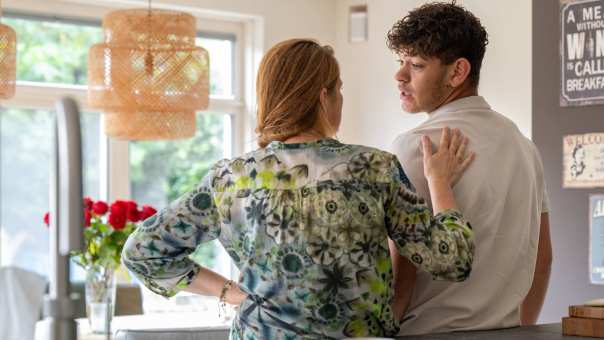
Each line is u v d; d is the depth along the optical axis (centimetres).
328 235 148
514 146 185
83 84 510
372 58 537
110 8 508
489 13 451
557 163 379
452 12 181
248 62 550
